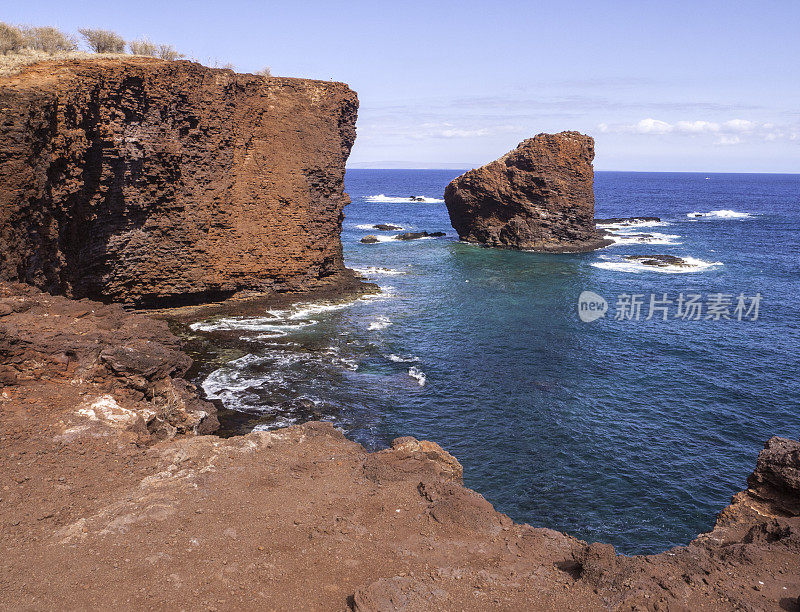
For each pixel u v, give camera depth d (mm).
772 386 28719
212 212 38844
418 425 23547
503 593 8531
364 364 30016
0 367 15016
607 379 29094
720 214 124250
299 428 15047
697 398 27156
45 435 13109
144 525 10258
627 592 8320
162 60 35469
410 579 8742
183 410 18391
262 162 41312
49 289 25344
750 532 10438
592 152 74688
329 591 8688
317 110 44062
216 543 9797
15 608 8055
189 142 36906
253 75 40688
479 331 36469
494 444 22375
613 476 20609
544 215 73250
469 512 10773
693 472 21047
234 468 12609
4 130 22234
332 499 11422
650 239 82688
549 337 35531
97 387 16062
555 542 10211
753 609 7828
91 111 28891
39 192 23703
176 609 8195
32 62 29109
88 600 8305
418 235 83562
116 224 33281
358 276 51188
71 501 10898
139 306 36750
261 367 28969
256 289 41969
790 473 11344
